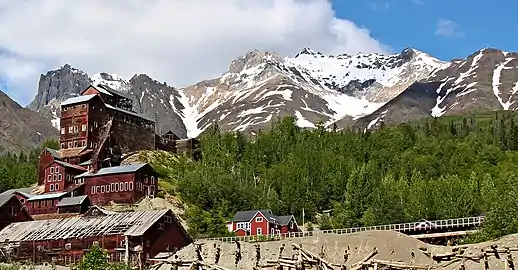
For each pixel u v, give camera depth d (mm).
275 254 79375
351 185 155750
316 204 175500
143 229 105375
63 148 173625
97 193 151000
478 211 135500
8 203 127750
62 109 175625
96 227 111062
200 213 149500
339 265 51656
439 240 111188
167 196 156000
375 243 78688
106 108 178000
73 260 108438
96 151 160375
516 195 96625
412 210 136625
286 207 169625
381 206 138500
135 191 148000
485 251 57656
